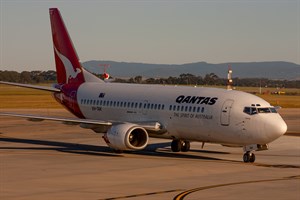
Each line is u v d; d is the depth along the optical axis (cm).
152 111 8894
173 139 8819
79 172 6794
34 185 5884
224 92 8225
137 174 6694
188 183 6078
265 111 7775
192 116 8281
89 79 10469
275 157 8575
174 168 7212
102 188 5734
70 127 13288
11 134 11700
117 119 9538
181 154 8769
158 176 6556
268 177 6544
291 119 16788
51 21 10994
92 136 11425
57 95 10806
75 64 10681
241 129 7794
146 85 9494
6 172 6750
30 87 10525
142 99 9144
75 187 5781
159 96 8925
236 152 9069
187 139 8619
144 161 7856
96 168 7138
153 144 10000
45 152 8781
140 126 8431
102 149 9300
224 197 5306
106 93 9881
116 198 5222
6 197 5253
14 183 6000
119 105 9494
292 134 12275
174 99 8656
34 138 10988
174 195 5381
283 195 5416
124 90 9650
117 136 8325
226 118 7912
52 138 11019
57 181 6141
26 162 7612
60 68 10919
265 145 7894
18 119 15650
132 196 5319
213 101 8125
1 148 9288
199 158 8281
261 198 5269
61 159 7956
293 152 9231
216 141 8212
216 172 6906
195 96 8425
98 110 9906
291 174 6794
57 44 10925
